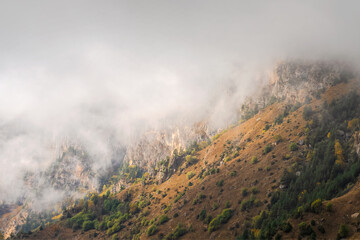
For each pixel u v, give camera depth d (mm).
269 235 165625
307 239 149375
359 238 135375
